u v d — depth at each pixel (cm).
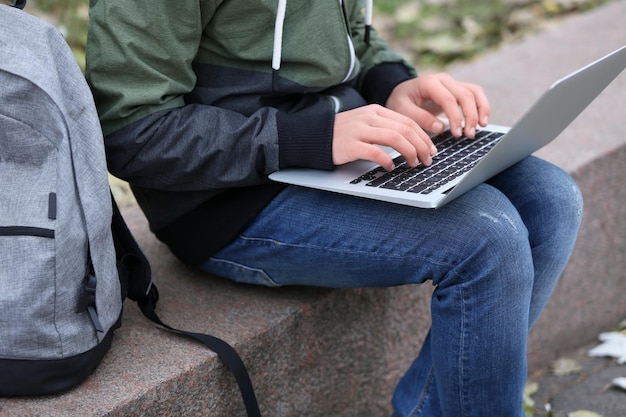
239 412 195
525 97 326
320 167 177
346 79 195
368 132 173
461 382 176
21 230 157
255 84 187
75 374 169
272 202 187
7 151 162
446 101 203
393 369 237
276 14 182
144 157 178
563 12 450
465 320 172
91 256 164
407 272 180
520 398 179
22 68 155
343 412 226
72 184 161
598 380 264
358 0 223
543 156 274
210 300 207
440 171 180
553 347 279
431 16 457
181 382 178
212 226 194
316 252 185
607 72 182
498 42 431
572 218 195
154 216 201
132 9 172
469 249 171
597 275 285
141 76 175
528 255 175
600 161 276
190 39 179
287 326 203
